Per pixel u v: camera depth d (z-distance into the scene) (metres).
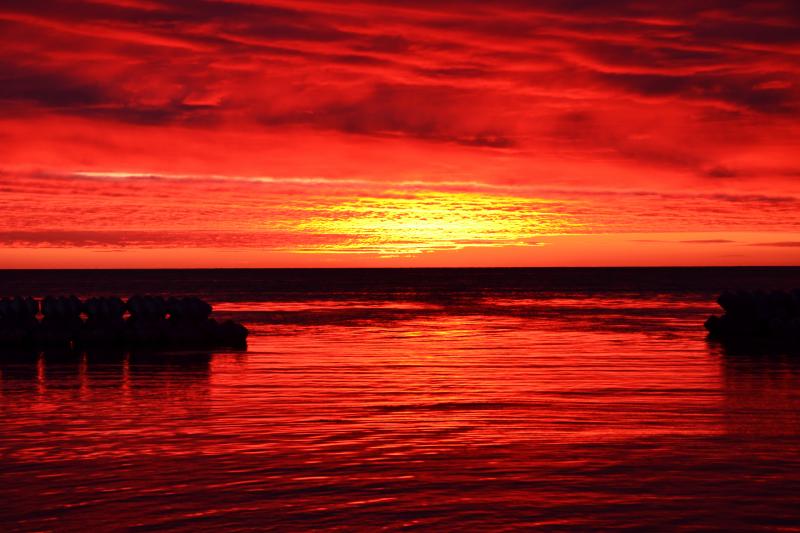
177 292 107.69
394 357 27.09
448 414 17.02
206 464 12.95
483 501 11.03
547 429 15.48
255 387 20.55
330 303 69.94
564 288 118.88
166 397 19.06
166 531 9.94
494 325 42.47
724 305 33.72
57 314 30.67
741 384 20.77
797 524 10.09
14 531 9.94
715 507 10.73
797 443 14.19
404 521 10.26
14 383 21.28
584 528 9.97
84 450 13.85
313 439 14.69
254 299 79.31
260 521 10.28
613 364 24.95
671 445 14.09
